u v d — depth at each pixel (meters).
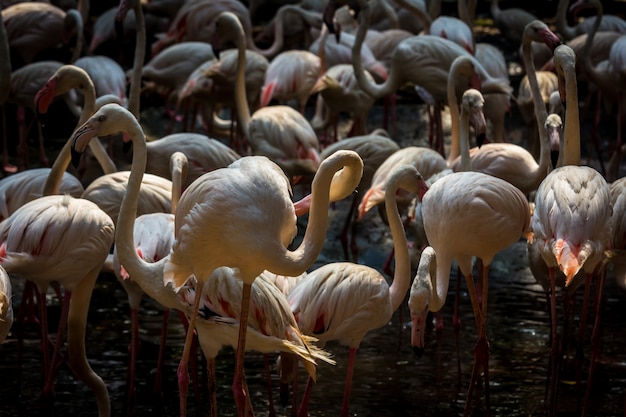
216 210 7.62
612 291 13.34
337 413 9.53
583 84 22.12
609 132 19.03
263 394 10.05
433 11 19.62
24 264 9.02
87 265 9.24
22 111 16.94
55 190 10.63
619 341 11.55
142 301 12.78
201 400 9.96
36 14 18.77
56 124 19.78
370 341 11.59
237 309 8.34
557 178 9.27
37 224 9.06
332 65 18.47
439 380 10.38
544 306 12.69
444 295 9.27
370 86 16.06
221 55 16.92
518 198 9.27
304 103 17.31
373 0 21.58
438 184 9.40
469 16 19.12
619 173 17.25
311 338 8.52
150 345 11.26
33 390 9.91
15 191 11.05
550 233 9.00
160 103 20.97
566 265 8.66
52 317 12.04
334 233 15.28
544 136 12.52
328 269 9.00
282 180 7.93
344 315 8.87
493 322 12.11
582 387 10.23
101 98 11.91
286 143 14.30
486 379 9.40
